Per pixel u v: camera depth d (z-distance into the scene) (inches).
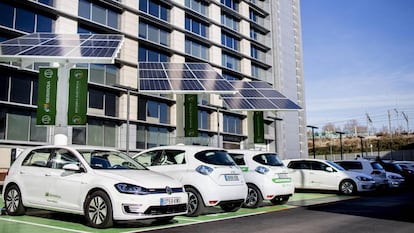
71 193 277.6
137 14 1128.2
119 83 1059.9
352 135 3671.3
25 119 844.6
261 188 408.8
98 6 1029.8
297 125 1950.1
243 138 1557.6
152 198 256.4
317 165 646.5
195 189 330.0
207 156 347.3
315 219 327.0
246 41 1675.7
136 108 1086.4
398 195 625.0
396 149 2802.7
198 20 1416.1
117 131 1048.2
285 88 1883.6
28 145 828.0
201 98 1363.2
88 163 286.2
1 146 778.2
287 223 302.4
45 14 903.1
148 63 753.0
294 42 2052.2
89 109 976.3
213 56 1450.5
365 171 684.1
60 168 296.4
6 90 812.0
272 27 1870.1
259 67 1784.0
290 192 431.8
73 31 943.0
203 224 294.8
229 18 1617.9
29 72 843.4
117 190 255.9
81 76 464.1
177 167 343.6
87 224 271.6
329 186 625.0
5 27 802.2
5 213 325.4
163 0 1234.6
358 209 407.2
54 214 331.0
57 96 437.4
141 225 284.7
